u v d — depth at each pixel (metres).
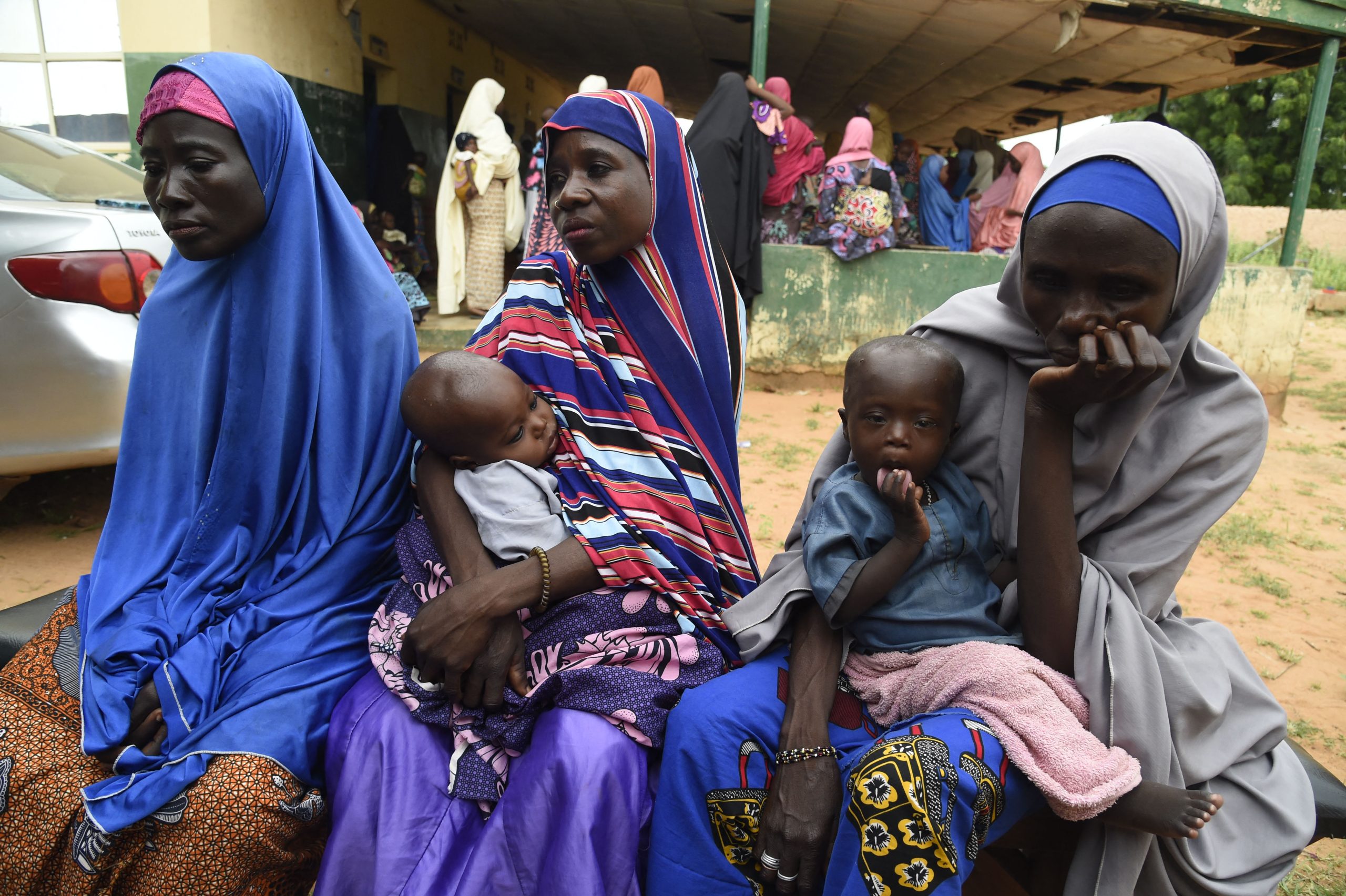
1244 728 1.62
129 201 4.00
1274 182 25.30
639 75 7.33
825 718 1.58
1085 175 1.42
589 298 1.92
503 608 1.60
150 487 1.96
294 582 1.87
